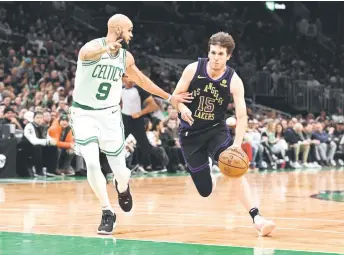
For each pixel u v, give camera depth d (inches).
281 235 196.2
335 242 182.9
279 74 952.9
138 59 861.2
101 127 204.1
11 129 470.9
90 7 993.5
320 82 1023.6
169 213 253.6
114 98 204.5
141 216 242.7
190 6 1090.1
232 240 185.9
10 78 602.2
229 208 273.6
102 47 191.3
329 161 736.3
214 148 199.2
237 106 196.7
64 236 190.4
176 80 878.4
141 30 1009.5
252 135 631.8
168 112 599.8
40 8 884.6
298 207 281.3
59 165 490.3
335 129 770.8
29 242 179.0
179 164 572.1
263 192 362.6
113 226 199.5
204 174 203.5
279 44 1099.9
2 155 454.0
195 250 168.4
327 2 1168.8
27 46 738.2
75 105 203.9
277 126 669.9
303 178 499.5
